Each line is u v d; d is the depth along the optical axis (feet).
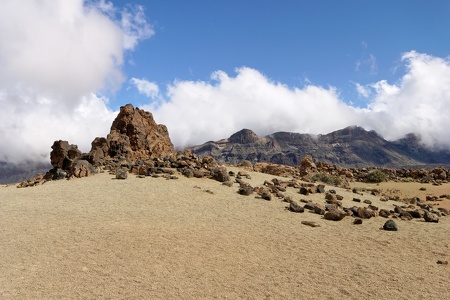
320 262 39.68
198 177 95.04
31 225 49.55
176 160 112.37
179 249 41.52
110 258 37.58
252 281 33.35
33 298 28.02
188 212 61.11
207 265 37.01
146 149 133.18
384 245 48.42
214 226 53.26
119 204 64.03
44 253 38.40
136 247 41.32
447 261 42.04
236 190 83.87
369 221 63.93
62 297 28.35
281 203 73.41
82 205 62.64
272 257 40.75
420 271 38.34
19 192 76.74
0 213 56.85
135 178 89.92
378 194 114.52
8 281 31.01
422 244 49.78
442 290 32.99
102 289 30.12
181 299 28.91
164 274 34.01
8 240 42.63
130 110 137.49
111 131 131.64
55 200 66.80
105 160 112.47
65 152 112.06
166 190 77.25
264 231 52.31
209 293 30.30
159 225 51.57
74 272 33.53
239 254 41.14
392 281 34.73
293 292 31.19
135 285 31.19
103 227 48.96
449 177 170.81
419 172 179.32
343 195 96.07
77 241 42.73
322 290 31.89
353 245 47.62
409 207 84.28
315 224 57.57
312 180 134.00
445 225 64.59
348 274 36.17
